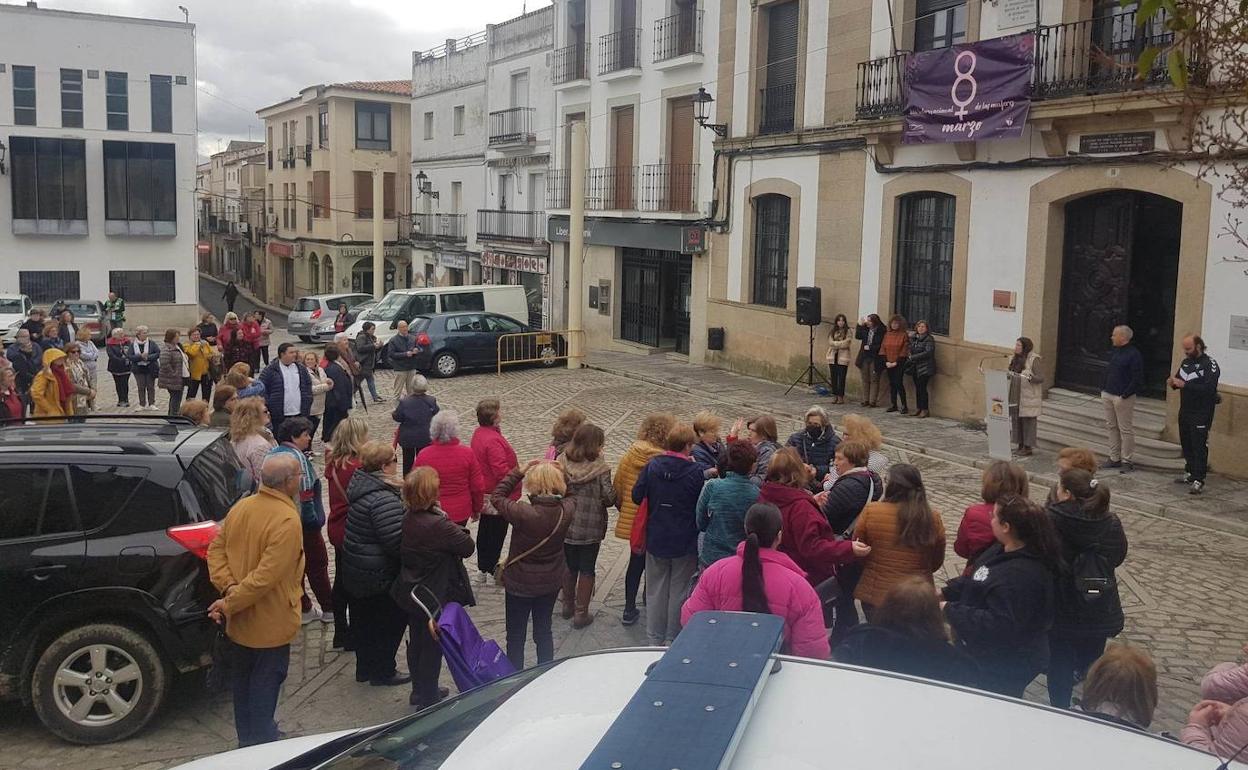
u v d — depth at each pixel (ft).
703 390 65.57
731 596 15.88
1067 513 18.07
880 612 14.35
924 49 55.93
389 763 8.41
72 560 19.12
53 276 134.41
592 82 88.12
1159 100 40.93
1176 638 25.27
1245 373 40.27
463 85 120.16
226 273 245.86
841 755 7.06
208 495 20.54
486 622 26.00
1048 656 16.56
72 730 19.26
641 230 81.46
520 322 82.43
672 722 7.13
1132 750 7.55
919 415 55.06
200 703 21.24
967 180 52.54
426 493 19.70
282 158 177.06
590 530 24.94
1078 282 48.65
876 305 59.26
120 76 134.21
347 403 46.68
